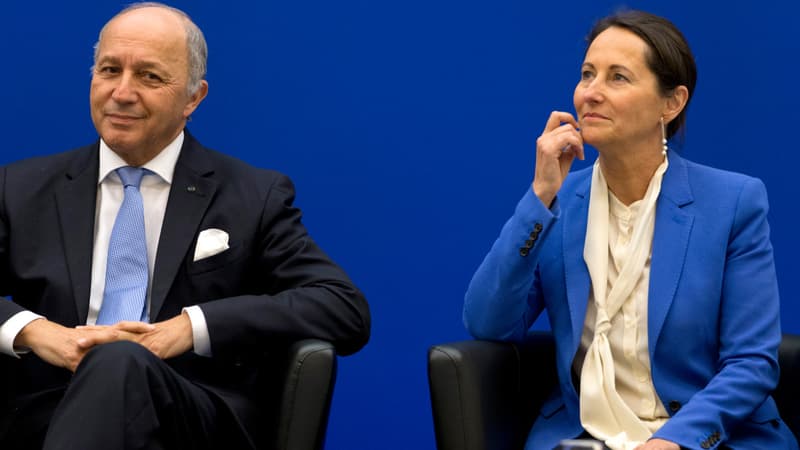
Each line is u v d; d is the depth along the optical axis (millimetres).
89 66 8516
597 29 6461
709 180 6449
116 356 5547
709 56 8492
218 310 6402
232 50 8609
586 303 6410
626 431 6176
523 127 8578
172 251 6699
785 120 8430
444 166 8633
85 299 6586
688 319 6219
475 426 6098
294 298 6586
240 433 6242
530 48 8555
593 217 6504
